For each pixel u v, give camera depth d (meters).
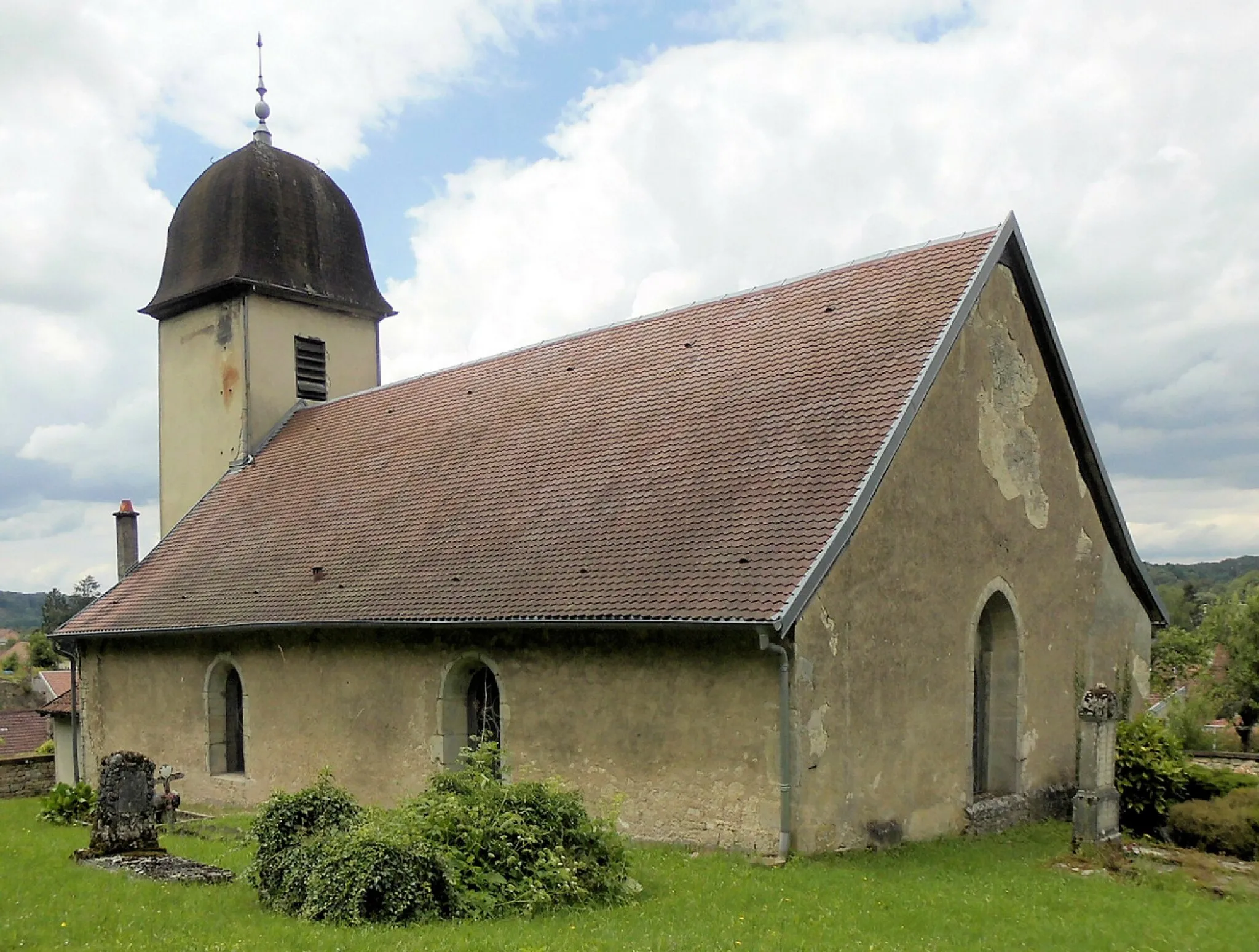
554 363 21.16
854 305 16.94
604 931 9.45
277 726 19.06
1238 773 17.67
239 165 26.58
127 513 27.80
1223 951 9.95
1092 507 18.92
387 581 17.36
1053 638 17.56
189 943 8.75
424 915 9.82
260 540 21.55
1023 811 16.45
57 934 9.07
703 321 19.28
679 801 13.52
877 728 13.79
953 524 15.44
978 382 16.22
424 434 21.64
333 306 27.33
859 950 9.16
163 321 27.92
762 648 12.50
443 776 11.73
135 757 13.55
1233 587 46.25
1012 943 9.85
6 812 21.56
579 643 14.72
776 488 14.20
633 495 15.81
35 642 80.38
